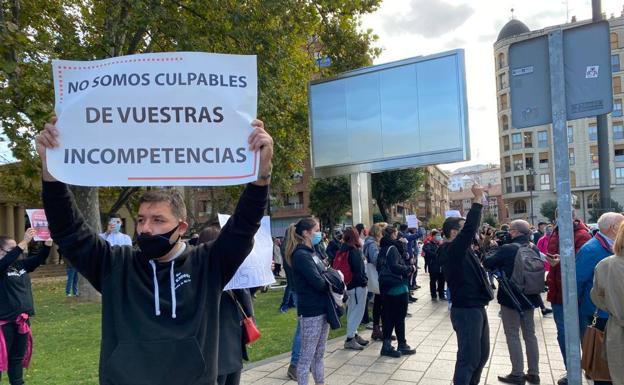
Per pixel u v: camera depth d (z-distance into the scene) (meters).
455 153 8.74
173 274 1.98
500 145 73.88
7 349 5.01
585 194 67.69
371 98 9.53
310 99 10.21
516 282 5.29
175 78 2.06
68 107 2.01
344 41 15.61
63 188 1.97
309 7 13.49
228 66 2.09
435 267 11.64
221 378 3.75
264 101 11.97
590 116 3.06
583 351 3.87
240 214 2.09
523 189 70.50
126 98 2.04
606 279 3.48
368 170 9.48
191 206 24.80
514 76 3.36
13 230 31.48
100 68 2.06
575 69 3.11
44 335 8.45
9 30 8.10
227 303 3.87
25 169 11.30
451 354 6.62
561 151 3.12
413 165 9.11
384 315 6.68
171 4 12.36
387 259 6.63
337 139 9.87
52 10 12.86
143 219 2.01
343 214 40.97
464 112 8.69
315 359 4.87
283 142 15.97
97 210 13.35
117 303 1.93
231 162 2.05
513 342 5.34
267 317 9.94
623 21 64.00
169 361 1.84
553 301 5.23
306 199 51.16
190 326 1.91
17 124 10.45
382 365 6.17
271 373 5.91
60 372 6.09
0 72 9.43
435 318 9.33
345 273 7.02
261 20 12.47
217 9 12.34
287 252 4.90
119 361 1.83
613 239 4.15
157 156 2.04
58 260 32.03
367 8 14.86
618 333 3.46
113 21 12.47
